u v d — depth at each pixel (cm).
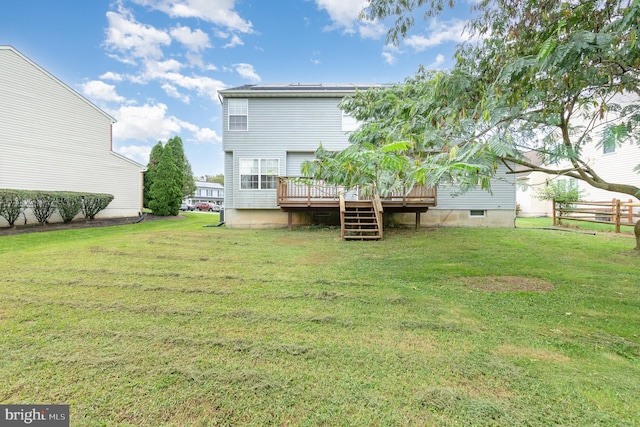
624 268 475
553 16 298
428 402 171
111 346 230
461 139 304
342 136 1068
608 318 289
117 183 1423
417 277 429
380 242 738
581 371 201
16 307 304
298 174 1080
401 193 911
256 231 938
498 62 346
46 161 1173
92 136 1326
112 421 157
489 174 241
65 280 397
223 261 523
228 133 1070
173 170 1728
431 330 263
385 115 488
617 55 236
